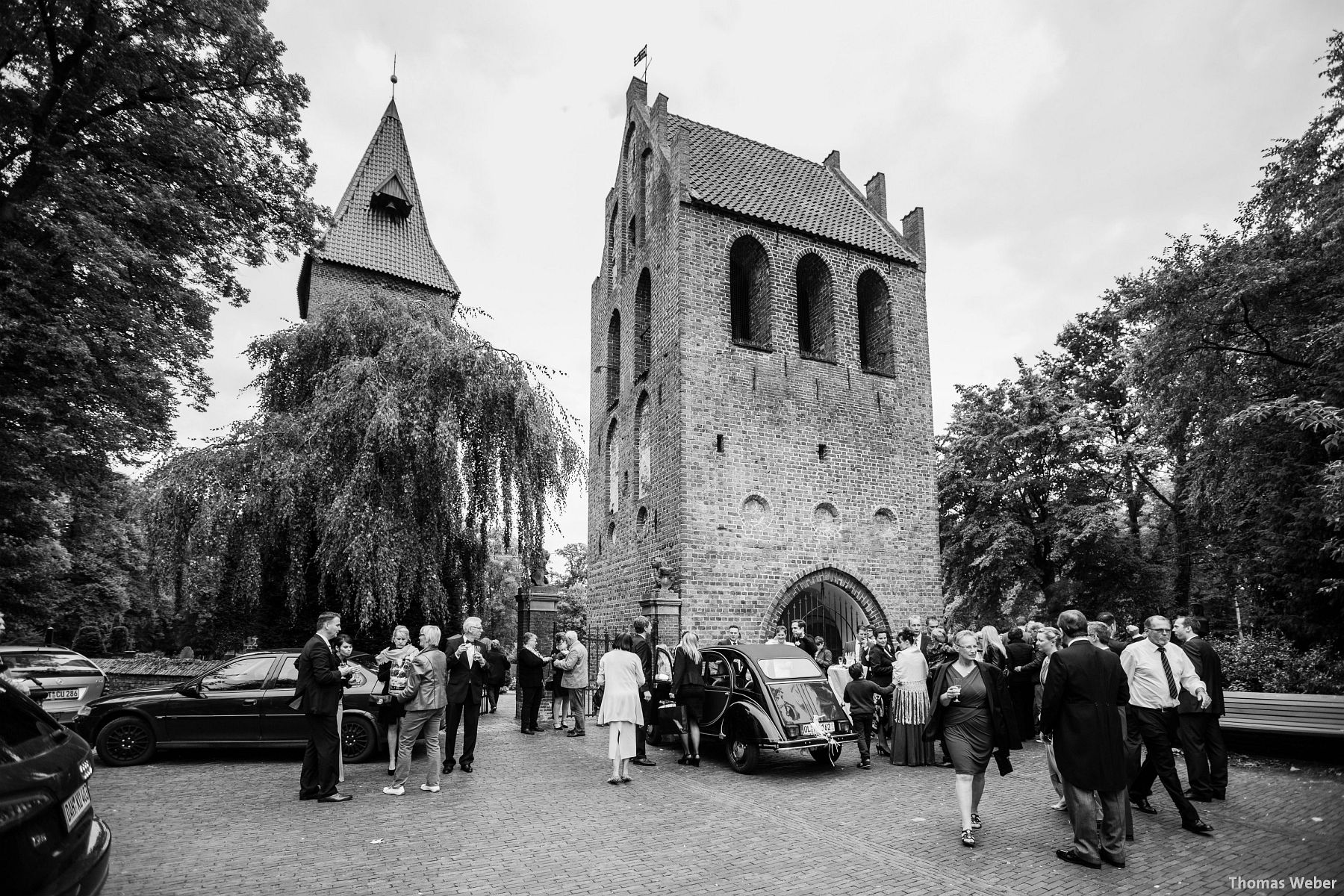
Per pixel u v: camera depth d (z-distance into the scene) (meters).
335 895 5.55
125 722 10.56
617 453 25.27
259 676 10.90
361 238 30.55
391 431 15.12
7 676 12.97
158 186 13.78
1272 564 16.33
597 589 26.30
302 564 15.91
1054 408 25.91
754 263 22.83
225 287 16.12
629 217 25.73
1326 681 12.99
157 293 14.58
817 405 21.59
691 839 7.05
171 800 8.41
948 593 29.36
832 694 10.62
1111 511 24.80
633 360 23.92
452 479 16.11
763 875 6.03
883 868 6.22
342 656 10.76
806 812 8.05
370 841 6.89
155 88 14.96
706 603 19.02
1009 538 25.44
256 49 15.45
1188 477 22.31
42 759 3.96
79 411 13.59
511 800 8.56
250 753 11.41
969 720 6.99
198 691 10.78
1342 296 14.63
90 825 4.24
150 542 16.25
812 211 23.83
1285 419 14.35
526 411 17.16
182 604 17.66
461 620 17.86
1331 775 9.37
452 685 10.28
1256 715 10.49
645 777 9.91
